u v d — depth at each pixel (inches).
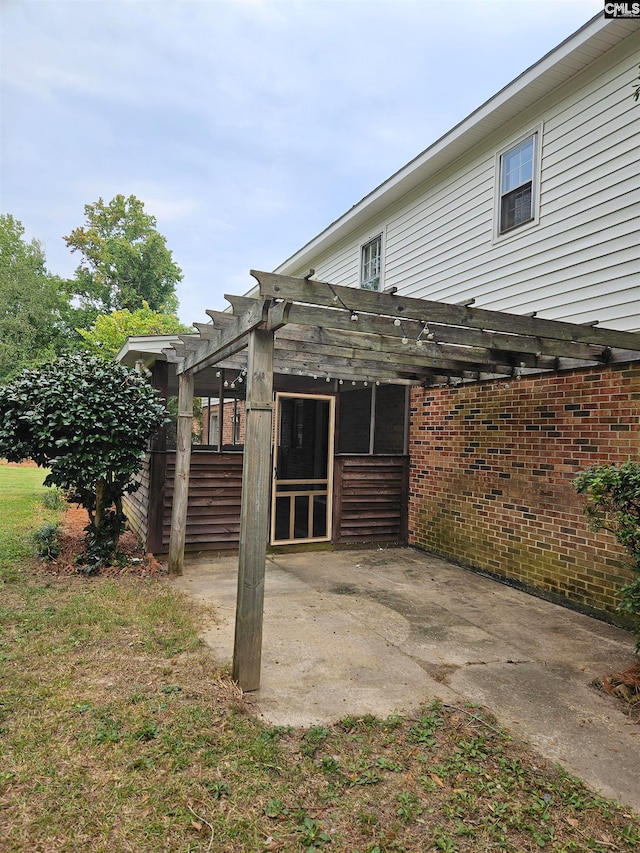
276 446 290.2
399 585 234.1
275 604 201.3
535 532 226.2
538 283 233.8
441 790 96.6
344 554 294.7
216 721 115.2
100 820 85.6
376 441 350.0
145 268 1341.0
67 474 219.0
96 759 100.5
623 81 196.7
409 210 328.2
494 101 239.8
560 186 223.0
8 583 208.4
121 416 225.3
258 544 131.2
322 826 86.8
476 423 264.7
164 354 256.5
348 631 175.3
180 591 208.7
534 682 142.4
